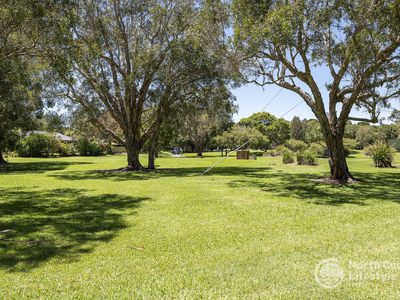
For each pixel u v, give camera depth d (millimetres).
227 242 5594
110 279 4090
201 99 22797
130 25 20750
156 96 21484
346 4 10500
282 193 11234
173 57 19719
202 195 10859
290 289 3748
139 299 3557
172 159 39438
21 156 47312
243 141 56312
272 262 4605
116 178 17156
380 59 12445
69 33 9469
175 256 4922
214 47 14664
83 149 52312
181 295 3629
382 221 7016
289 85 14789
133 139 22750
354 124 69000
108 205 9172
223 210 8352
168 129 24422
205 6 16750
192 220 7262
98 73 20891
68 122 24688
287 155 29859
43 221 7266
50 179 16703
